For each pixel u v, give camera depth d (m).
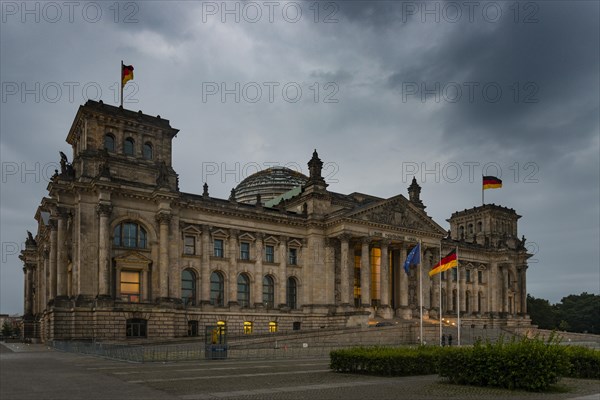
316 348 76.19
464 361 34.75
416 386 33.78
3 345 93.56
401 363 40.47
